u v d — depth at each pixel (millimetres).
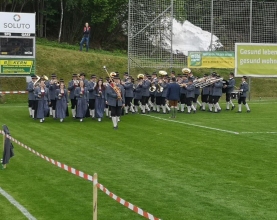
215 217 11312
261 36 36594
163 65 34719
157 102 30047
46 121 25922
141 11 34094
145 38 34250
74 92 26516
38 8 48281
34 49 32656
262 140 20594
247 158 17250
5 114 28234
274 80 41875
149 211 11672
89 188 13555
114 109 23500
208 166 16047
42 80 26312
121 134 21891
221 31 35906
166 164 16312
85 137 21078
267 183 14070
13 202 12289
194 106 30578
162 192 13172
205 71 40406
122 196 12812
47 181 14234
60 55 39594
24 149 18516
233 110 31453
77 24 49938
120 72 39719
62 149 18578
